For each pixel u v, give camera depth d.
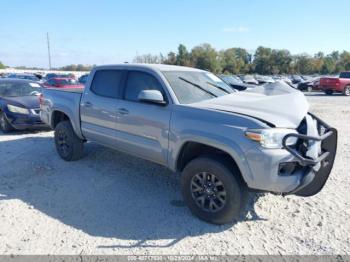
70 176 5.11
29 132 8.75
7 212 3.88
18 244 3.21
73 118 5.50
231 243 3.24
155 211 3.93
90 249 3.13
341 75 23.67
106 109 4.80
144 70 4.42
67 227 3.55
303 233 3.43
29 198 4.29
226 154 3.60
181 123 3.75
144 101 3.99
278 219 3.74
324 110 13.63
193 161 3.67
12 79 9.73
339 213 3.86
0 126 8.79
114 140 4.77
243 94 4.36
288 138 3.28
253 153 3.19
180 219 3.74
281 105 3.64
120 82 4.71
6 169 5.42
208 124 3.50
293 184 3.27
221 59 99.81
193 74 4.67
